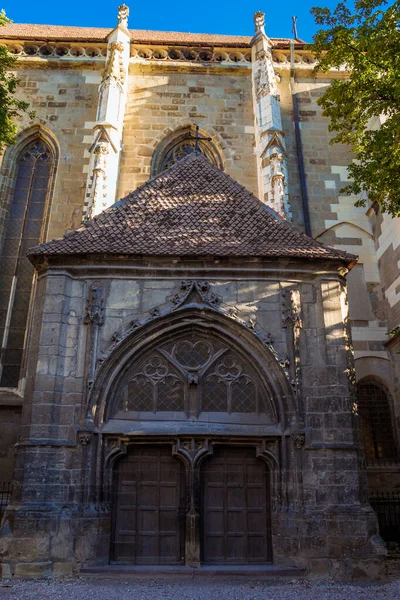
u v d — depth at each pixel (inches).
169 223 568.4
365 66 573.6
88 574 422.3
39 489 439.5
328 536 435.5
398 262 775.7
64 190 872.3
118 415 483.2
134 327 498.6
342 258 523.5
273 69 944.9
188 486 461.4
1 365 765.3
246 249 527.2
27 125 922.1
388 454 740.7
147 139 932.0
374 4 591.8
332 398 479.2
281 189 816.3
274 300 519.2
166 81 983.0
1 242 842.2
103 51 1004.6
